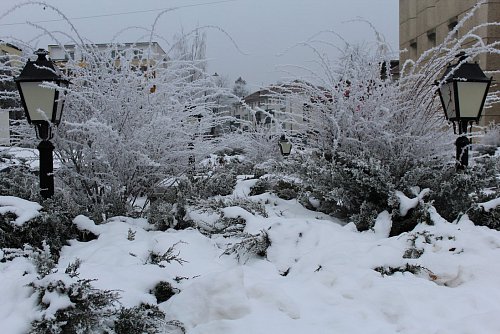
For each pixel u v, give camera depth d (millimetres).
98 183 5441
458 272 3715
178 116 5789
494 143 12766
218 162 8695
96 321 2684
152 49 6406
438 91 5527
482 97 5211
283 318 3027
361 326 2949
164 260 3975
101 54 5738
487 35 20500
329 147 6008
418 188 5230
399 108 5566
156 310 2963
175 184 6020
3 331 2607
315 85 6047
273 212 5648
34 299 2834
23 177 5617
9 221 4188
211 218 5316
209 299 3074
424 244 4148
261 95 7746
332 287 3527
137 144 5340
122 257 3996
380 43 5781
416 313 3105
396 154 5621
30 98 4766
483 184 5047
